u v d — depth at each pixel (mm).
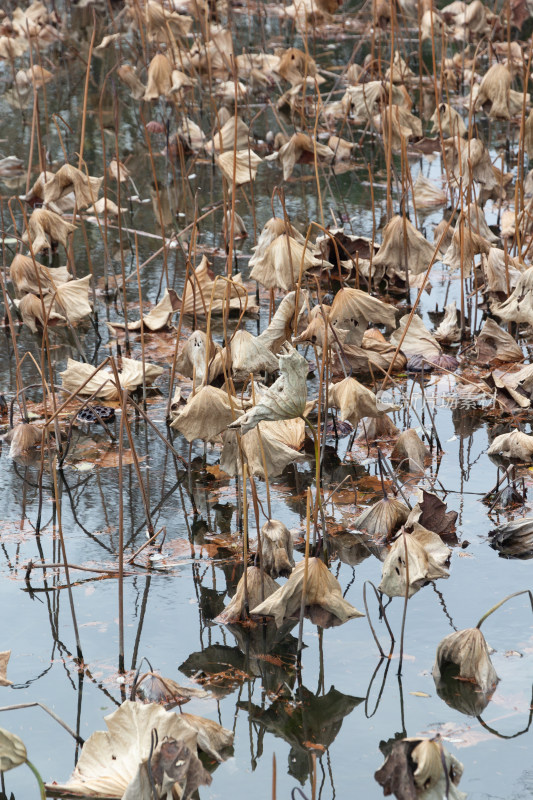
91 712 2271
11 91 9516
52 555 2949
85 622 2623
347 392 3133
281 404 2193
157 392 4137
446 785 1831
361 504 3188
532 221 5520
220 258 5629
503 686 2309
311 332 3232
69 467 3527
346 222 6039
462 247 4469
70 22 12477
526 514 3074
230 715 2248
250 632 2576
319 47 10672
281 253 3500
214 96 8820
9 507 3240
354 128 8336
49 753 2139
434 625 2553
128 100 9055
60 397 4078
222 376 3062
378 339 4426
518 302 4246
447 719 2209
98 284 5355
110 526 3111
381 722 2211
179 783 1896
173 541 3016
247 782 2043
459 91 8961
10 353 4578
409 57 9617
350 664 2418
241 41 10844
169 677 2385
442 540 2936
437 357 4281
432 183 6527
